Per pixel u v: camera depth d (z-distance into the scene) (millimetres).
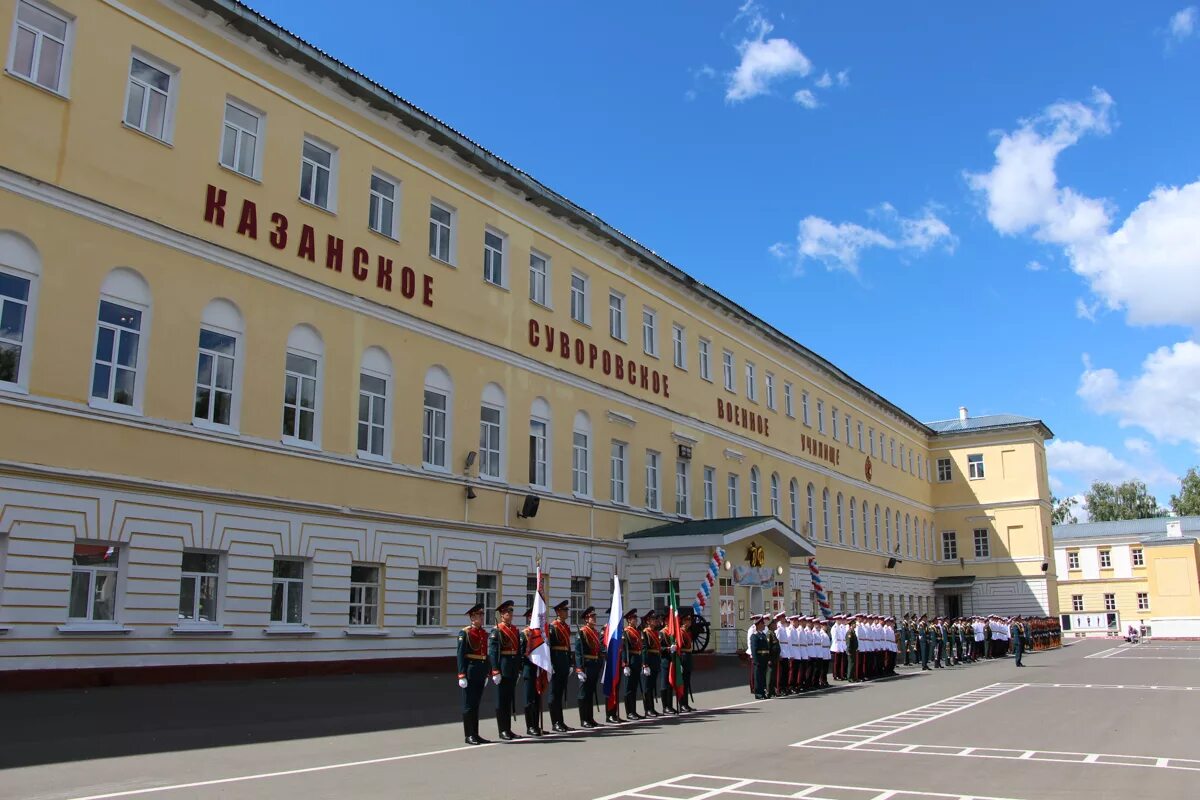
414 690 22016
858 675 31703
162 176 21891
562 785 11320
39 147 19625
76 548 19422
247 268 23484
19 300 19094
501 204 32500
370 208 27516
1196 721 19453
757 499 48375
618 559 36188
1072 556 95000
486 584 30062
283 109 25094
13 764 11531
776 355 52906
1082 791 11508
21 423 18609
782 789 11414
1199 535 89500
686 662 20938
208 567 21875
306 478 24172
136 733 14117
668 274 41781
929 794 11219
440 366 29062
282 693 20000
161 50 22266
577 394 35188
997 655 50750
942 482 79062
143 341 21062
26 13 19938
